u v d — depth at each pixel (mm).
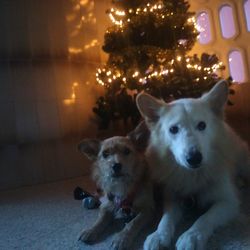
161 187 781
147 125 804
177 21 1436
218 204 690
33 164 1458
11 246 742
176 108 734
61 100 1532
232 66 1891
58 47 1547
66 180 1474
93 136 1632
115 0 1499
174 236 645
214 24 1908
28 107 1456
